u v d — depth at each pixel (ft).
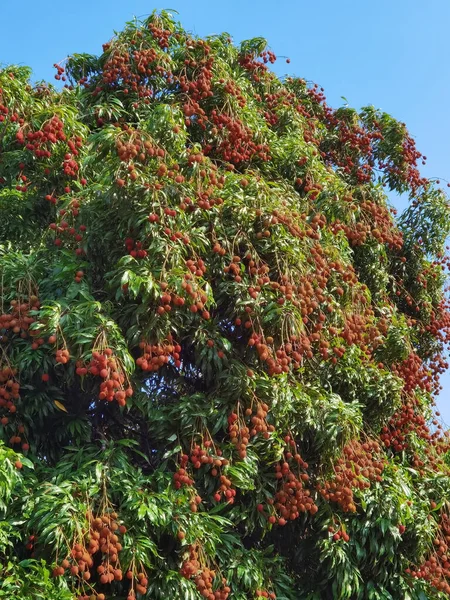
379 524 17.38
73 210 16.01
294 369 17.69
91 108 19.35
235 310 15.60
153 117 16.39
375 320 20.52
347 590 17.01
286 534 18.28
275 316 15.51
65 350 13.74
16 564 13.66
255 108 21.33
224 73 20.21
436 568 17.88
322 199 19.88
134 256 15.05
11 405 14.70
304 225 17.29
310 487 17.21
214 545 14.98
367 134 26.43
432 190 26.55
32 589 12.39
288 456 16.42
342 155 25.94
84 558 12.79
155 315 14.42
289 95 23.99
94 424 17.20
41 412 15.51
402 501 17.53
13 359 14.90
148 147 15.38
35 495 13.69
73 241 16.30
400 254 25.77
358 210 20.08
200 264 15.12
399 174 26.45
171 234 14.99
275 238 16.11
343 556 16.96
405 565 18.10
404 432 20.67
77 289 14.96
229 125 19.10
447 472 20.93
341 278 18.26
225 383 15.70
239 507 16.33
